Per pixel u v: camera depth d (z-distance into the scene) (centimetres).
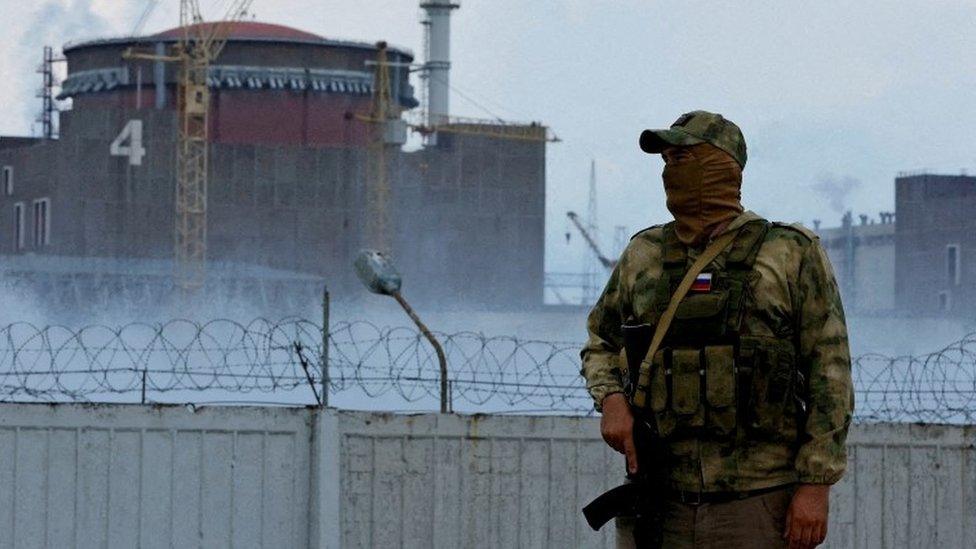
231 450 2764
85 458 2725
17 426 2703
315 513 2762
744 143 1511
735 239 1472
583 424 2886
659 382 1455
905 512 2994
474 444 2848
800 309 1459
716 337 1443
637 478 1482
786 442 1455
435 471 2836
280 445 2775
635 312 1502
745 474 1445
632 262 1519
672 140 1469
